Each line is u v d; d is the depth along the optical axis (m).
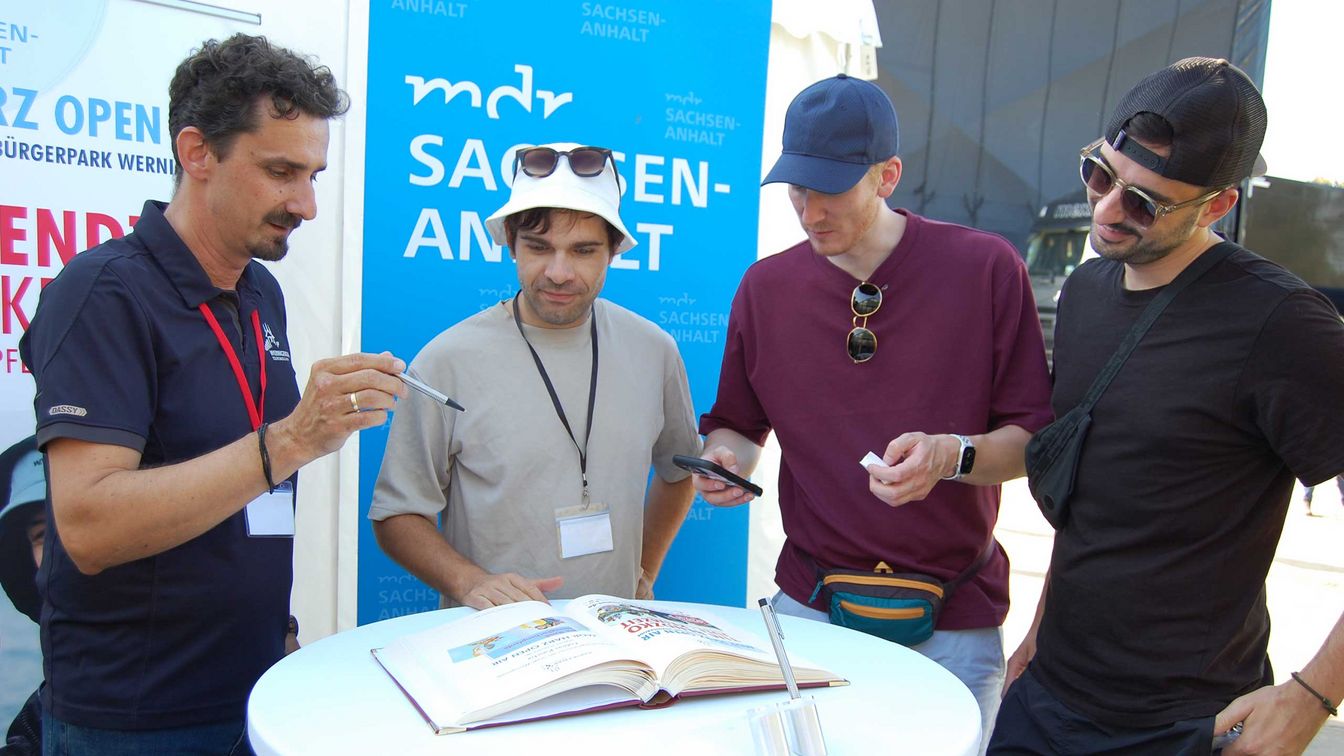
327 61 2.19
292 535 1.58
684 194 2.60
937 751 1.10
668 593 2.71
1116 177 1.42
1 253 1.94
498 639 1.30
